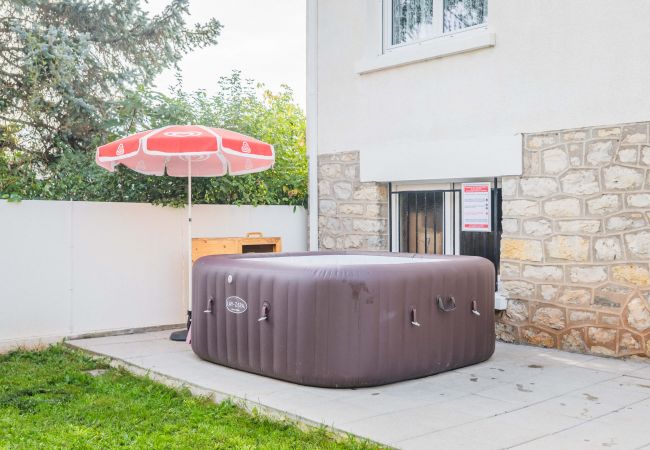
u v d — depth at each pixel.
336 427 3.80
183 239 7.61
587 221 5.84
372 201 7.66
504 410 4.17
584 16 5.84
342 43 7.95
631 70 5.55
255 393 4.60
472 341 5.42
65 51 8.75
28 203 6.54
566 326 6.00
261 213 8.27
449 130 6.90
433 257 5.99
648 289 5.46
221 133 6.18
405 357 4.88
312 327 4.72
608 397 4.47
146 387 5.00
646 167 5.46
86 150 9.74
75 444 3.71
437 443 3.53
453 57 6.84
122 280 7.16
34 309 6.58
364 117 7.73
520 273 6.32
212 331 5.54
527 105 6.25
